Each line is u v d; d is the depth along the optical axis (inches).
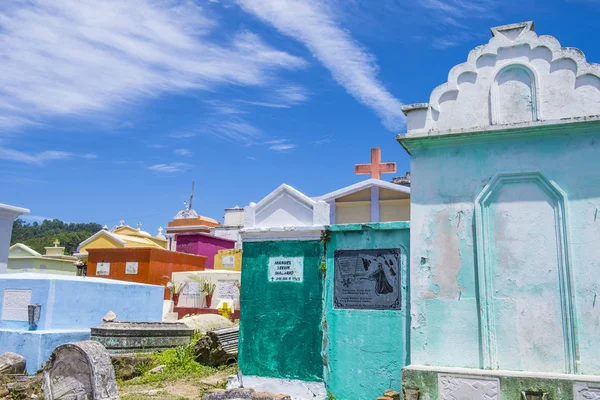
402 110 373.4
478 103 357.7
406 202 711.7
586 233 319.3
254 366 408.5
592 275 313.9
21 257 1465.3
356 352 377.7
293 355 397.4
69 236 3312.0
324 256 400.8
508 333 326.3
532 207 335.0
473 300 338.3
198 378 469.7
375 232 386.6
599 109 326.6
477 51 363.6
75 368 354.3
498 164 346.9
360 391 371.6
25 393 422.0
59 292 542.3
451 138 356.5
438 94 368.2
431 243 355.6
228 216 1603.1
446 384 324.8
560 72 340.2
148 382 455.5
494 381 313.7
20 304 546.9
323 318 392.5
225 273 896.3
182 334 581.3
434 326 345.1
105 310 590.2
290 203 423.5
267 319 411.5
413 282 356.5
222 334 524.4
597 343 306.8
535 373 310.2
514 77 352.8
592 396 293.4
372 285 380.8
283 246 416.2
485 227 342.6
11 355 494.0
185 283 911.7
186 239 1250.0
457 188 354.9
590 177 323.9
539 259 327.6
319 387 383.9
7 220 726.5
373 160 770.8
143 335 539.8
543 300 322.3
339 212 738.8
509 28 358.6
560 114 335.3
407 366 338.6
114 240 1210.6
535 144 340.5
